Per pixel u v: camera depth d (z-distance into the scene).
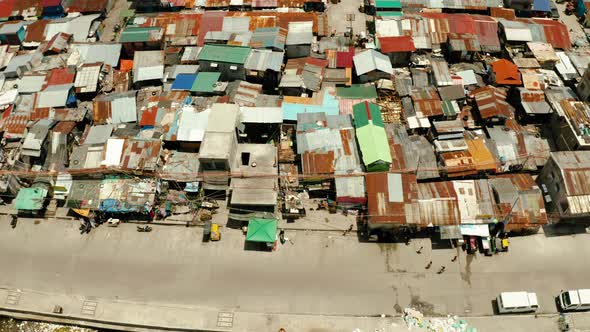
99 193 54.34
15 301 48.62
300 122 58.97
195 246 52.28
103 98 63.22
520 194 50.81
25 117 61.66
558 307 46.31
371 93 63.69
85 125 62.94
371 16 80.75
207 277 49.78
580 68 66.31
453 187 51.78
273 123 59.84
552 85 64.50
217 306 47.56
